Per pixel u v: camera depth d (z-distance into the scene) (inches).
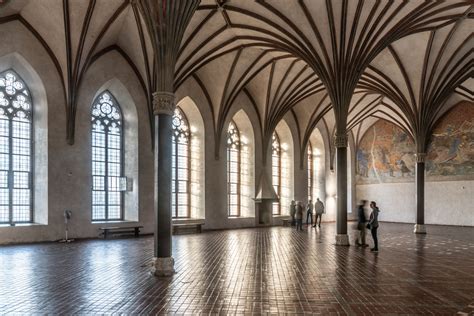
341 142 800.3
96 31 837.2
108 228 888.3
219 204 1160.2
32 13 794.2
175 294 388.2
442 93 1095.6
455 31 893.2
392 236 997.2
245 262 570.9
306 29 810.8
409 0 735.1
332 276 476.7
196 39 900.6
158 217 488.4
